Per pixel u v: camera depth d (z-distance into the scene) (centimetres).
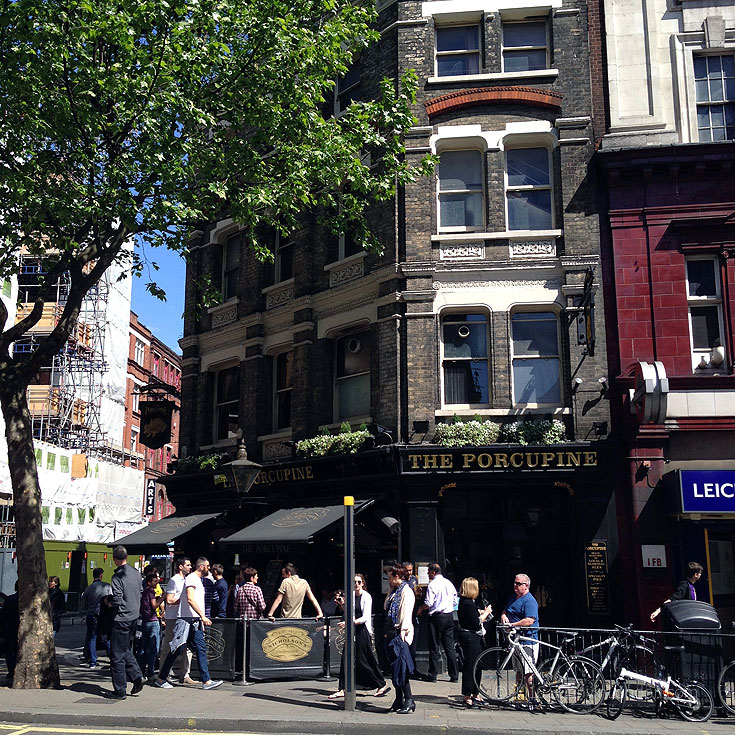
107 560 3722
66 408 3497
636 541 1388
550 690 998
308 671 1230
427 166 1405
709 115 1560
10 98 1154
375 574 1545
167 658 1123
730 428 1405
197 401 2048
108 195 1148
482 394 1530
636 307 1478
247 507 1642
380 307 1592
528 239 1548
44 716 916
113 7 1141
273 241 1927
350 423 1645
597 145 1552
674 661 1008
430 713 961
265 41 1245
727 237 1480
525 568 1464
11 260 1238
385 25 1716
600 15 1622
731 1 1588
